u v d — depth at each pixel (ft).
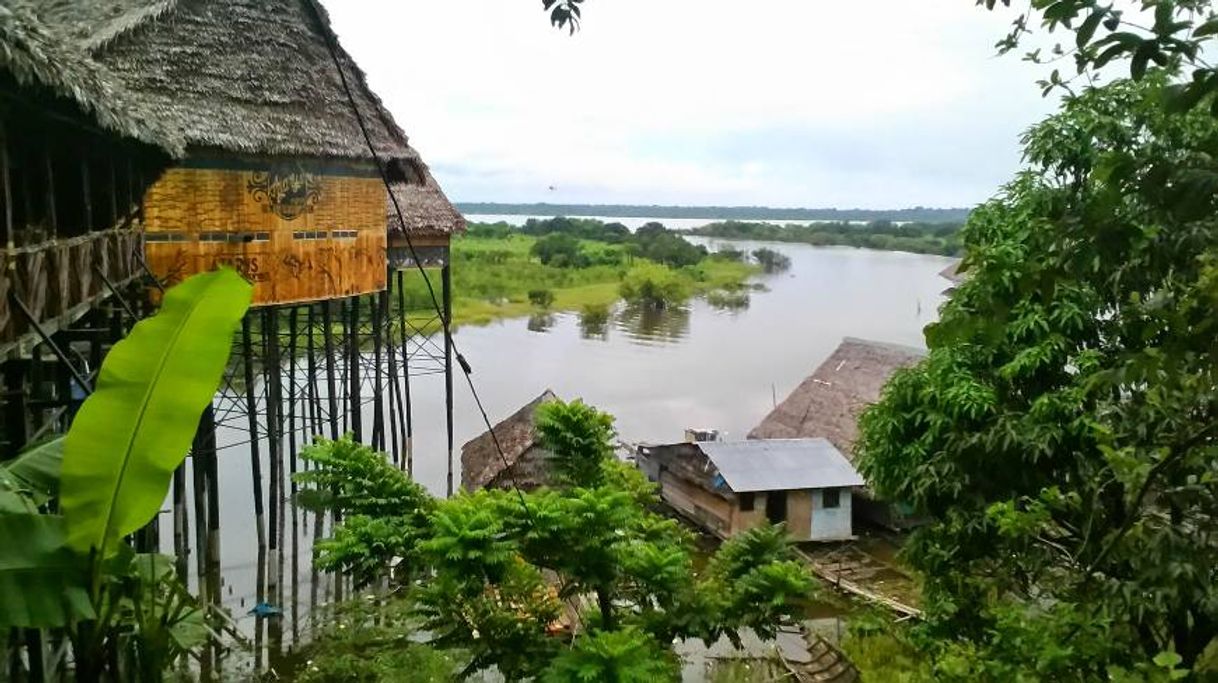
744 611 26.05
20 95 23.02
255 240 49.62
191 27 48.06
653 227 373.40
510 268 239.50
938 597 30.45
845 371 87.10
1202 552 18.15
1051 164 27.07
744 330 180.14
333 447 26.55
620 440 93.71
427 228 72.49
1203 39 8.13
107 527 13.75
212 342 13.85
